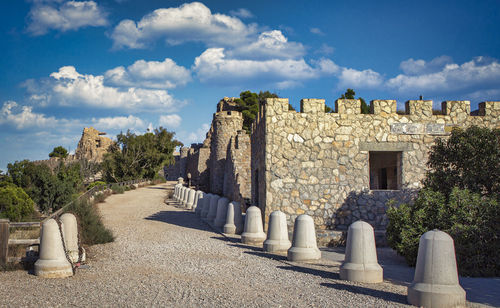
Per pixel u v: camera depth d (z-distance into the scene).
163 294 8.73
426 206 12.95
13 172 31.81
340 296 8.59
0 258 11.17
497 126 18.25
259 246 15.56
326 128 17.95
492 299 8.60
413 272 11.62
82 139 102.62
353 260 10.04
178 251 14.23
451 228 12.00
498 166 13.05
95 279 10.13
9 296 8.62
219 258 12.99
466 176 13.34
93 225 15.99
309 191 17.72
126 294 8.73
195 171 73.56
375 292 8.91
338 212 17.70
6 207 22.58
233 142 41.31
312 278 10.24
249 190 37.84
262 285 9.52
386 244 16.84
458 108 18.30
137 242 16.20
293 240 13.02
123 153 67.19
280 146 17.78
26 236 13.91
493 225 12.04
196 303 8.10
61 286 9.44
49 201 31.58
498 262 11.59
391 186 23.80
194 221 23.44
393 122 18.06
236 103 80.44
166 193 47.28
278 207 17.58
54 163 61.59
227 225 18.75
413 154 17.97
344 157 17.91
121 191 45.91
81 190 42.12
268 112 17.83
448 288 7.84
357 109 18.14
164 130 73.88
